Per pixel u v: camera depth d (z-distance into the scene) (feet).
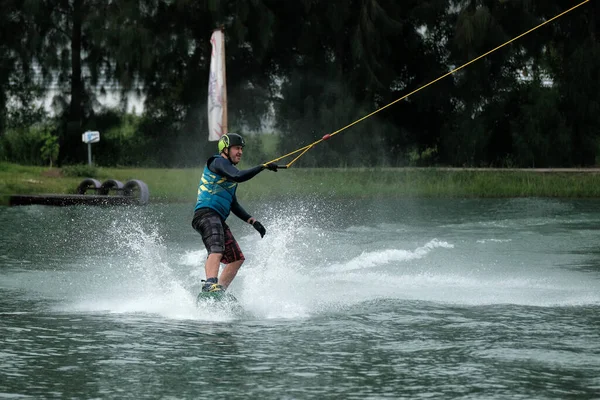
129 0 326.65
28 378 57.16
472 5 317.22
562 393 53.57
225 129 241.55
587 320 76.64
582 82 316.60
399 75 348.18
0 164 283.18
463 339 68.95
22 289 92.99
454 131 335.47
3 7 339.57
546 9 321.52
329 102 330.34
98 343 67.26
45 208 200.64
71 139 355.36
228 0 320.70
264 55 327.47
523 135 319.06
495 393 53.57
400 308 82.38
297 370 59.16
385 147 343.46
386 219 175.94
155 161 353.10
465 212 193.16
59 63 349.20
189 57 342.85
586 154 325.83
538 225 162.20
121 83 336.08
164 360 61.87
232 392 53.78
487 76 324.80
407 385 55.47
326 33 333.01
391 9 324.19
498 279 99.91
